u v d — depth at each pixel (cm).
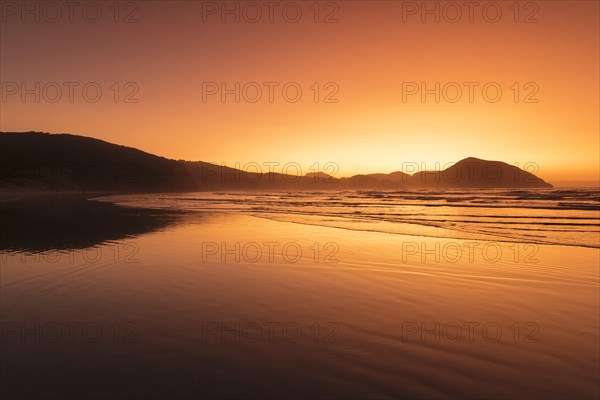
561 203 4331
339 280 808
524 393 361
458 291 728
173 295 687
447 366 417
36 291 707
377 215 2752
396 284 777
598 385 374
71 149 14300
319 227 1856
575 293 716
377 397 354
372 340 490
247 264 964
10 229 1697
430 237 1500
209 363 421
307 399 349
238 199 5809
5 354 440
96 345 467
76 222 2052
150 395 353
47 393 355
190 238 1423
